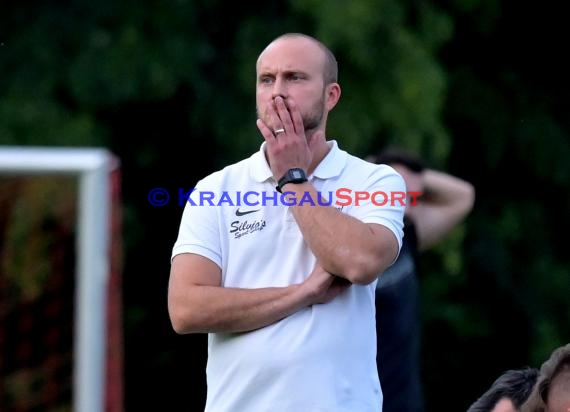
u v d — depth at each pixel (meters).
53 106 34.38
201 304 13.58
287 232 13.88
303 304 13.44
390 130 36.12
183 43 35.56
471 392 45.19
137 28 35.34
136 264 39.03
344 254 13.27
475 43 45.84
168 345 40.09
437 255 40.84
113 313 10.86
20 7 35.91
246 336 13.55
